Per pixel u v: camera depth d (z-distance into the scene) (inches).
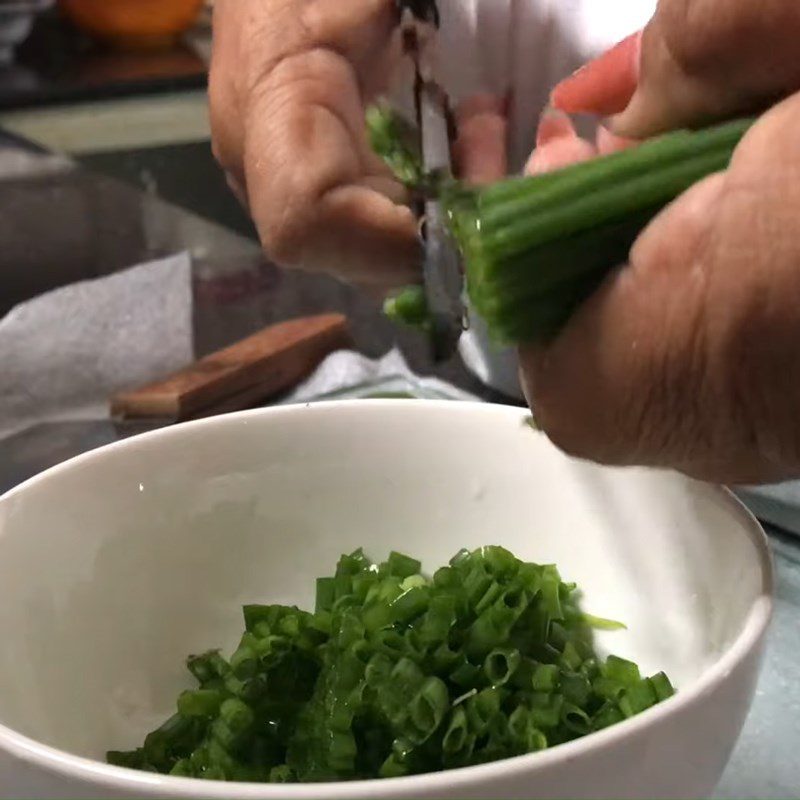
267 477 11.7
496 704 9.4
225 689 10.3
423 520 11.8
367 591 10.9
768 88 7.5
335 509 11.9
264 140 11.7
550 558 11.4
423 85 11.3
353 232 11.0
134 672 10.9
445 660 9.8
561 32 16.8
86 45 41.5
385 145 11.0
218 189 30.6
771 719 10.6
